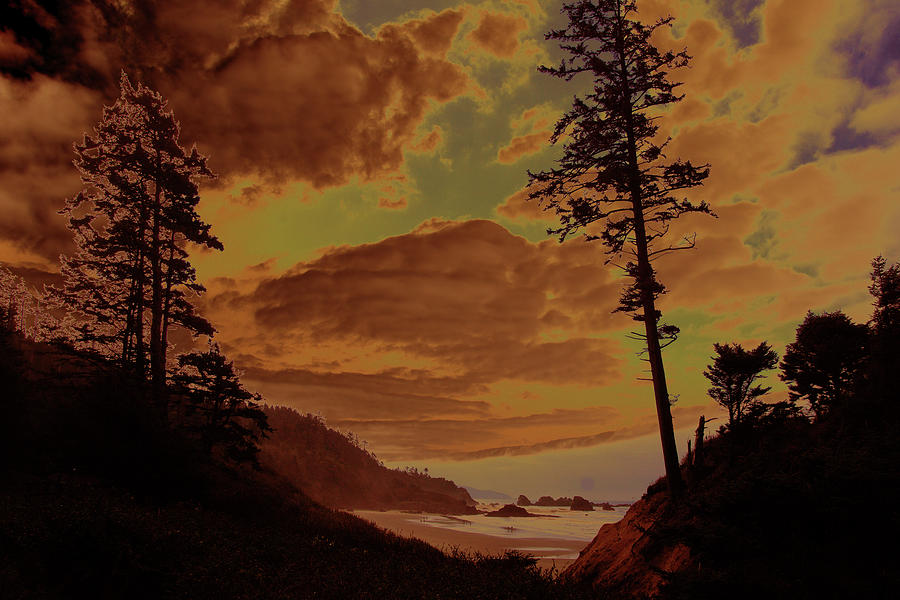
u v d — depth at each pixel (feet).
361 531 54.60
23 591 22.48
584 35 65.21
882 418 37.81
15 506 33.99
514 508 530.27
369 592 27.45
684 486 50.62
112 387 59.52
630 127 63.05
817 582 23.48
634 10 65.67
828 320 58.18
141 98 101.76
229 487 64.54
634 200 61.16
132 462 51.13
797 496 26.55
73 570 24.53
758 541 26.35
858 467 26.35
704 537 28.09
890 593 22.39
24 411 52.70
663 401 53.98
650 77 61.98
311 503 91.97
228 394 85.92
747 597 23.89
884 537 24.32
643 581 41.47
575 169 65.67
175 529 34.17
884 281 46.42
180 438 58.75
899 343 42.98
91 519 28.71
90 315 91.56
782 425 50.37
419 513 500.74
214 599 25.03
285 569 30.48
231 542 35.58
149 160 96.78
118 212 96.48
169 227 95.71
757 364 52.80
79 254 93.97
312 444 576.20
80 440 52.16
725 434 52.75
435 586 29.09
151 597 24.67
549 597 29.50
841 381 54.80
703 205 58.59
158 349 89.10
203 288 98.68
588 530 282.15
